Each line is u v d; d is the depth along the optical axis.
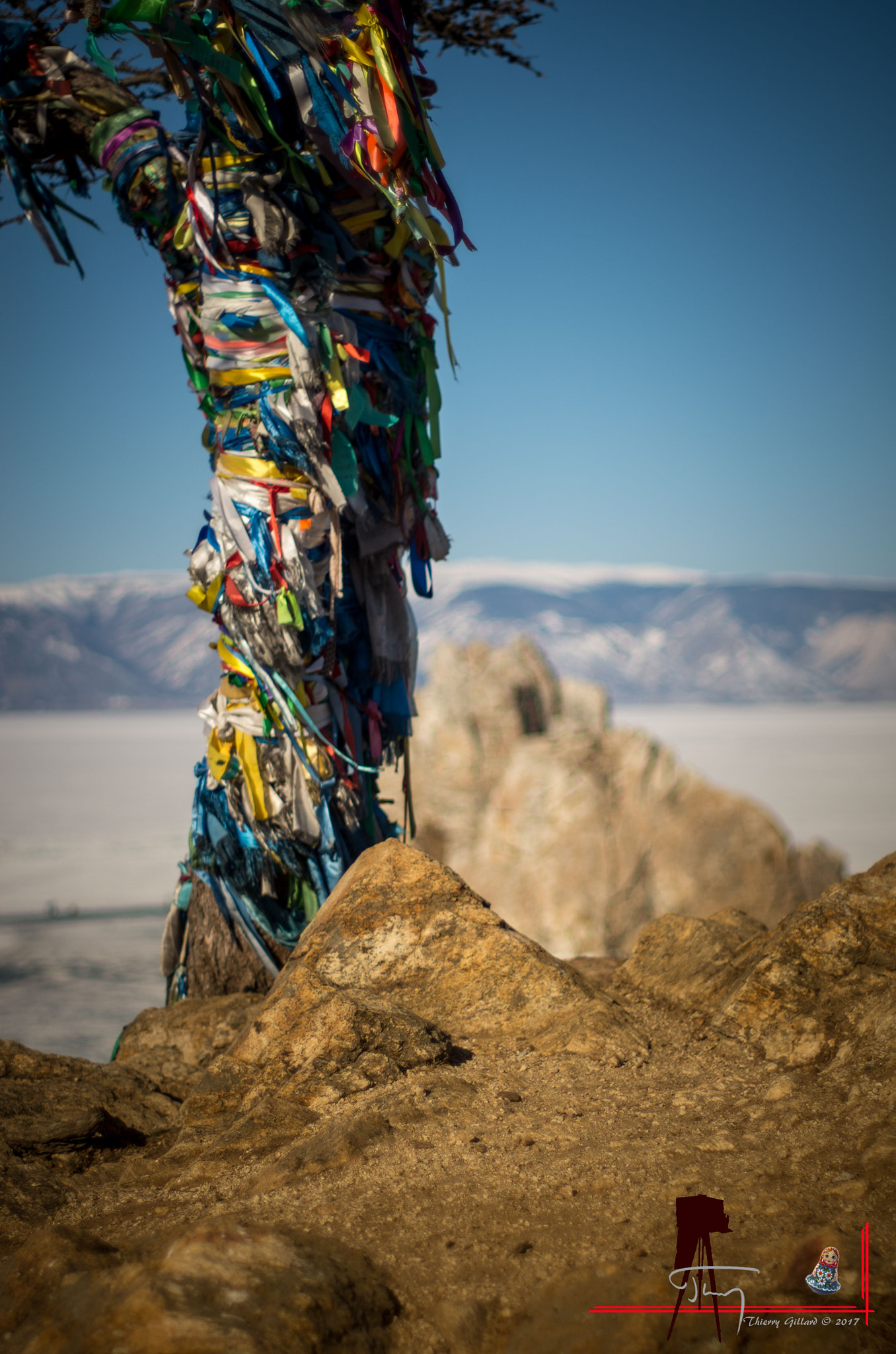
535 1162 2.39
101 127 4.00
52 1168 2.93
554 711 43.75
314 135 3.75
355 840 4.37
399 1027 3.15
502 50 5.07
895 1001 2.82
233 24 3.62
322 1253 1.94
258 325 3.88
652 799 39.75
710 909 37.38
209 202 3.85
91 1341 1.63
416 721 42.31
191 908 4.39
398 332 4.32
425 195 3.97
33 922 76.06
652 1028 3.38
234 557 3.99
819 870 39.09
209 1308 1.69
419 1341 1.77
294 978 3.32
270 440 3.94
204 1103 3.10
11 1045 3.78
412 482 4.45
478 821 40.69
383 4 3.75
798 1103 2.52
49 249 4.16
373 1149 2.55
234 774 4.14
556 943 37.00
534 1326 1.75
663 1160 2.32
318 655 4.11
